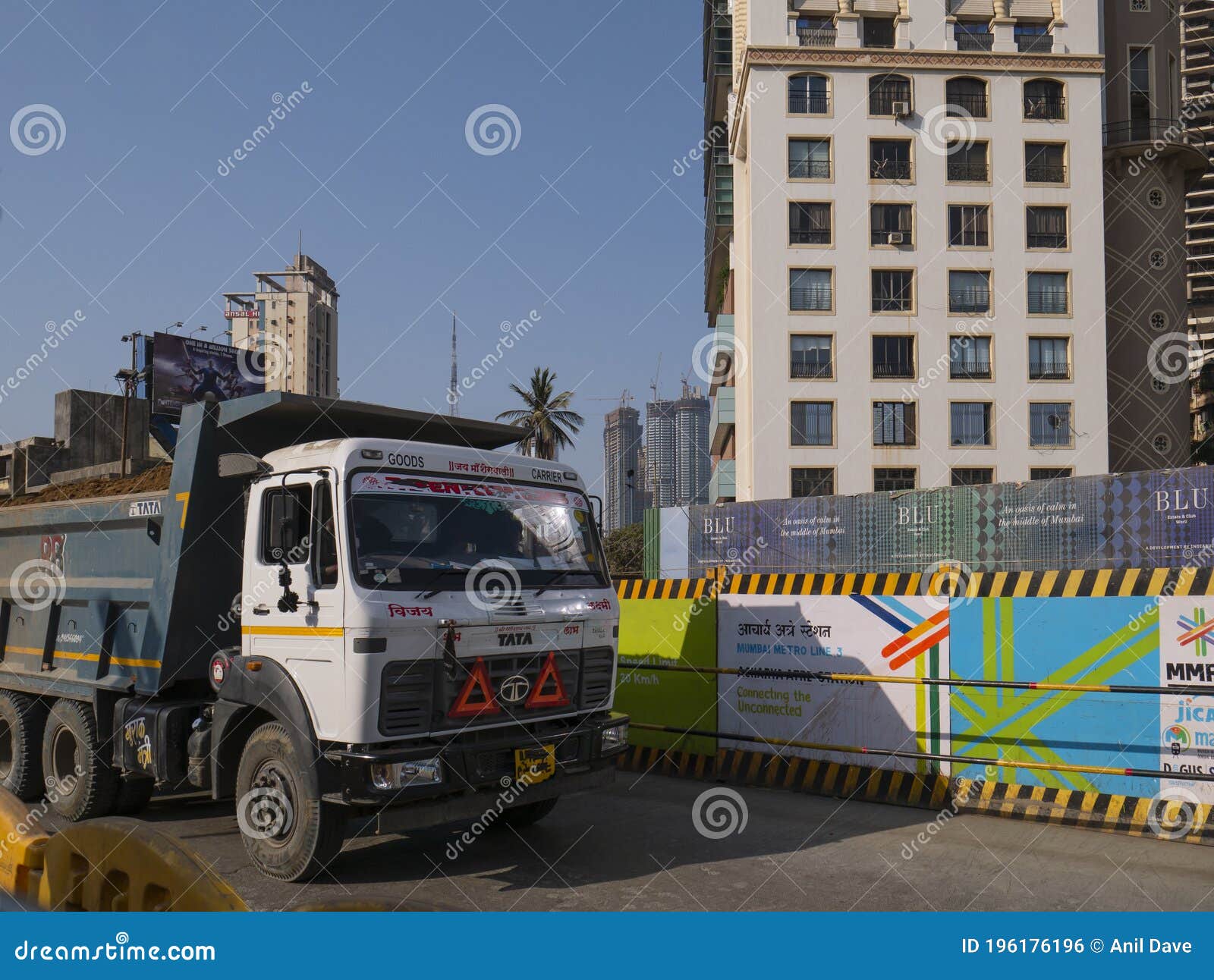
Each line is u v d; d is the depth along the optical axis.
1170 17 48.28
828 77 44.16
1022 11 45.19
